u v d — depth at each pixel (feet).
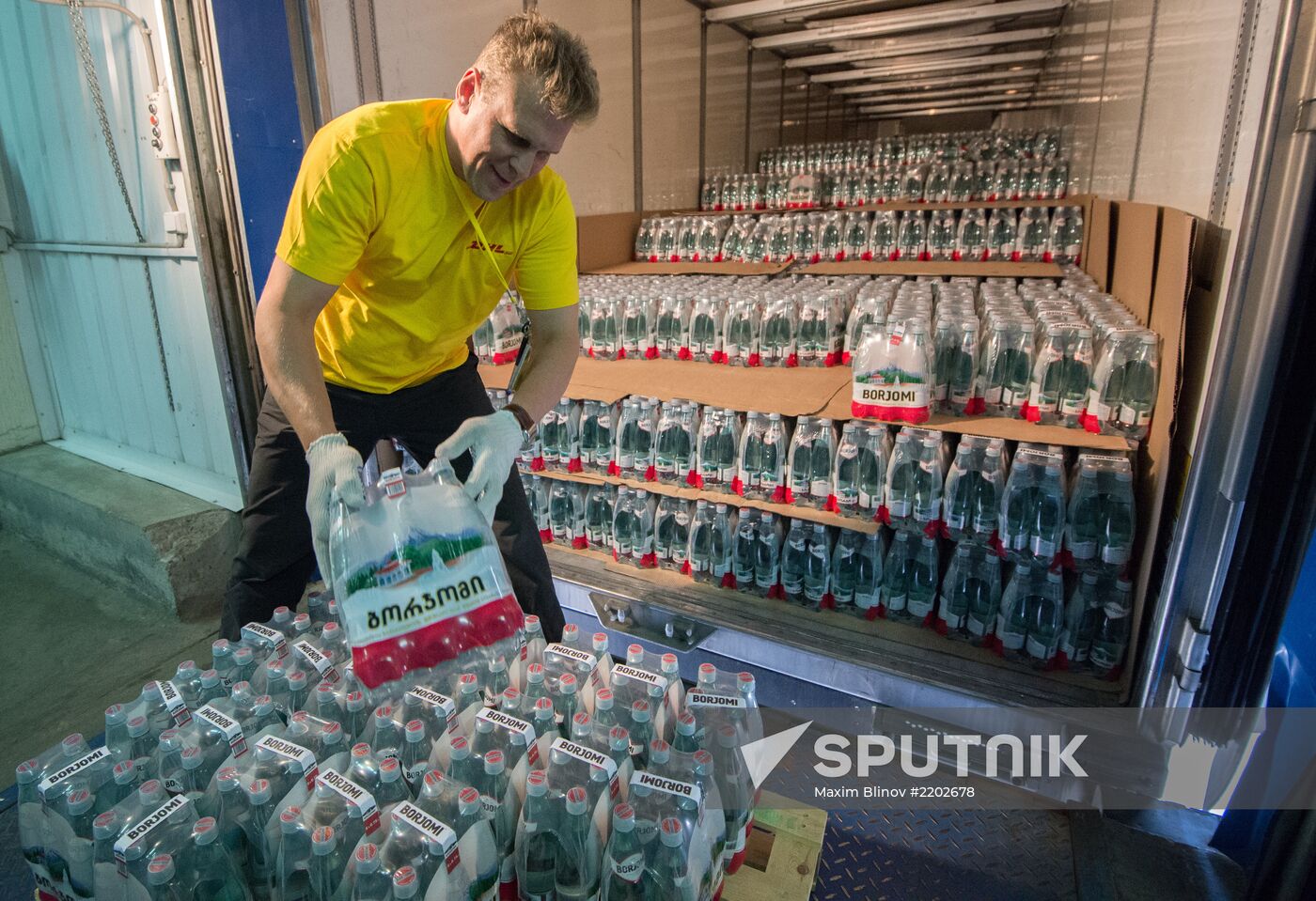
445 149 4.91
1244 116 5.51
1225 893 5.36
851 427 7.23
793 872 4.55
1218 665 5.34
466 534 3.96
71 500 10.29
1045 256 12.17
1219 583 5.13
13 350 12.34
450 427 6.46
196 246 8.63
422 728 4.34
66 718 7.79
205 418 9.89
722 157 18.10
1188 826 5.78
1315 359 4.57
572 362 5.89
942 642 7.06
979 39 17.98
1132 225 8.82
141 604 9.91
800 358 8.66
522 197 5.42
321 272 4.67
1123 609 6.32
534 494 9.20
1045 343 6.64
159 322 9.95
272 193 8.63
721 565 7.95
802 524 7.59
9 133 11.13
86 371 11.84
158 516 9.53
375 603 3.73
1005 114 30.55
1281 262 4.51
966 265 11.50
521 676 5.37
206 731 4.39
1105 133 11.85
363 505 3.85
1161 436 5.99
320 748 4.46
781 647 7.06
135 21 8.27
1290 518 4.86
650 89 14.55
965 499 6.84
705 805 4.08
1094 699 6.09
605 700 4.56
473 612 3.88
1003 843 5.92
